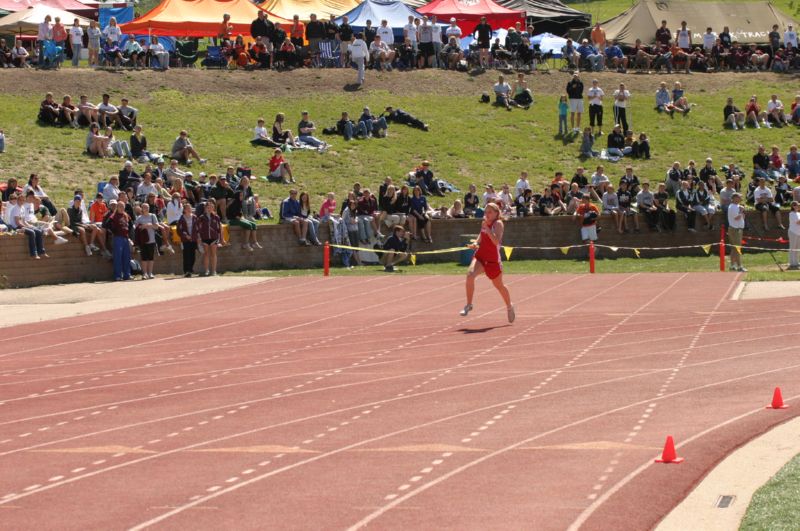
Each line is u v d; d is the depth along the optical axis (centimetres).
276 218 3831
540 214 4028
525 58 5594
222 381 1683
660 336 1997
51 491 1084
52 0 5766
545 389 1543
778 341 1891
